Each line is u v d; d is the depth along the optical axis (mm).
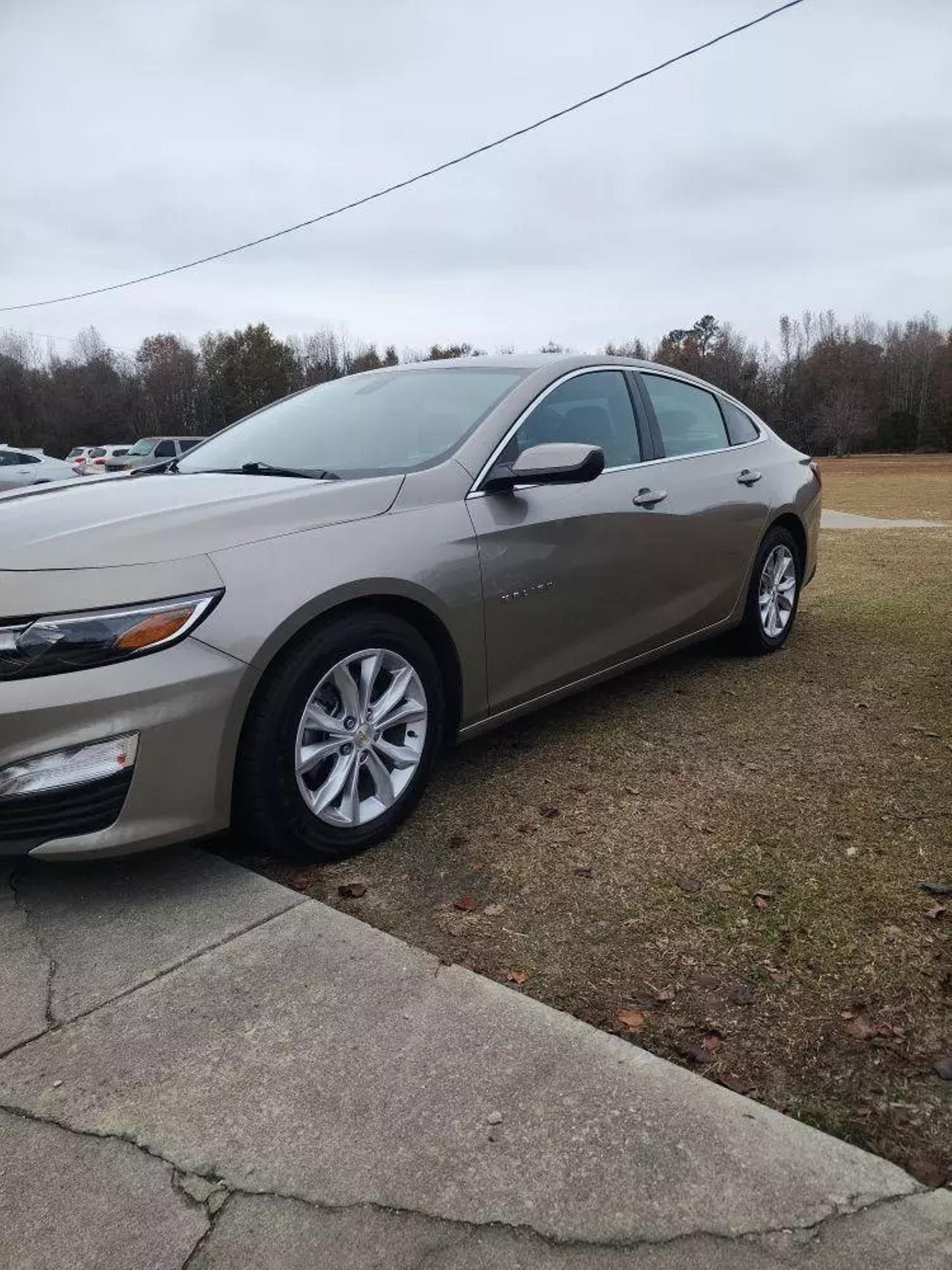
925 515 13516
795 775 3338
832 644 5242
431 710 2930
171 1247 1476
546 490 3352
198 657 2346
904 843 2803
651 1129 1689
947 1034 1963
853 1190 1556
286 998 2078
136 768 2289
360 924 2381
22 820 2244
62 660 2217
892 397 76250
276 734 2492
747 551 4562
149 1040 1948
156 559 2365
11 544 2377
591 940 2324
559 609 3385
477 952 2270
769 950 2268
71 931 2352
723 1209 1523
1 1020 2021
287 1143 1672
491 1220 1510
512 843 2852
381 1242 1478
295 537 2604
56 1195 1571
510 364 3709
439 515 2949
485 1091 1788
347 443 3416
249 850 2807
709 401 4660
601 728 3861
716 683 4484
